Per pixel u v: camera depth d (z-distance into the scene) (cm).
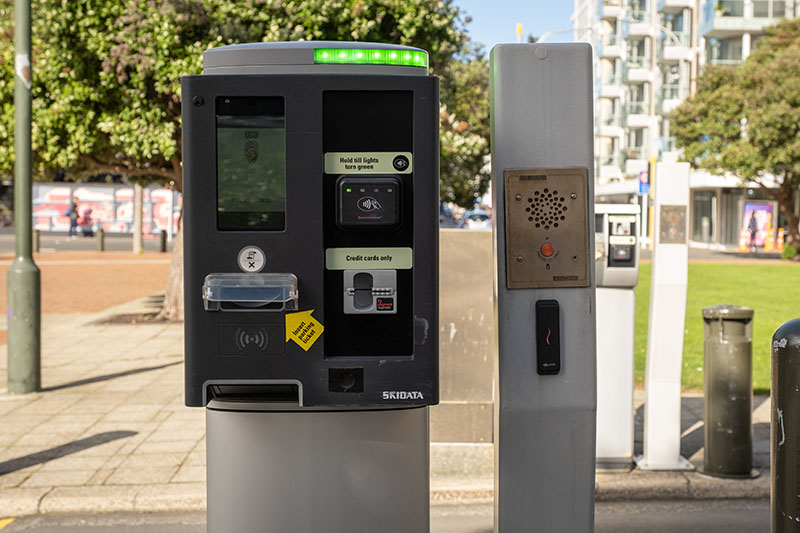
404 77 255
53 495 474
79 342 1012
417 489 275
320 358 258
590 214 277
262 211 260
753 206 3709
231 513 271
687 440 588
